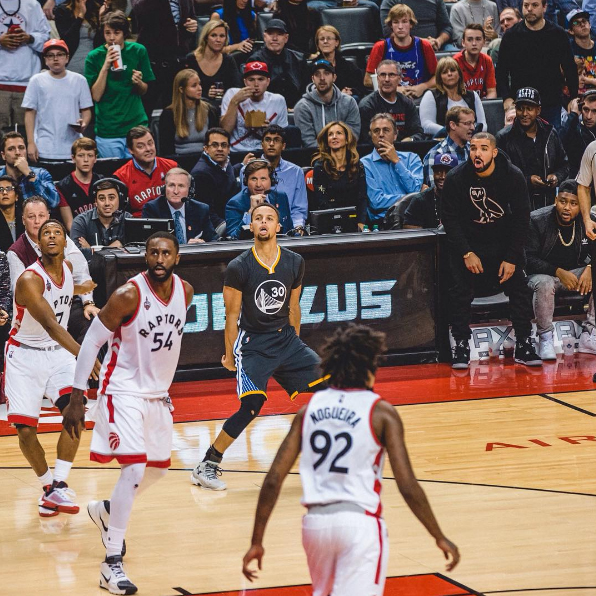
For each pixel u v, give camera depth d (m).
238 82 42.66
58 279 21.48
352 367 13.61
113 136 40.22
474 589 17.23
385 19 47.78
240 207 35.06
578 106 43.06
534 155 37.91
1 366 31.95
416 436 26.78
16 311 21.50
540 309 34.44
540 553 18.89
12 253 26.89
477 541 19.58
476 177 32.28
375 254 33.47
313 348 33.19
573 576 17.77
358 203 36.97
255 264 23.28
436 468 24.22
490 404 29.59
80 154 35.62
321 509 13.16
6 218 32.62
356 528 12.91
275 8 45.94
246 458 25.56
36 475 24.08
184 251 31.66
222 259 32.19
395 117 41.50
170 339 18.23
